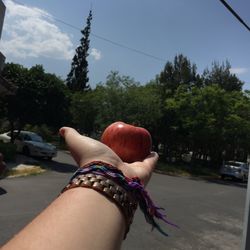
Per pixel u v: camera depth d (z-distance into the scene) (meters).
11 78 23.50
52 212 0.73
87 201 0.78
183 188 18.70
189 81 50.66
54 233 0.68
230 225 10.55
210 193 17.78
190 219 10.74
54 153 24.70
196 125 30.69
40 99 23.84
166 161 35.50
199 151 38.75
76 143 0.96
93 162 0.90
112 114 30.16
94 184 0.83
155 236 8.23
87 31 58.16
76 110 37.16
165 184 19.67
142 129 1.20
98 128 36.16
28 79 23.72
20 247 0.64
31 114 23.89
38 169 18.95
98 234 0.73
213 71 51.56
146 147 1.17
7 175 16.19
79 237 0.69
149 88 33.00
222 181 28.28
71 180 0.85
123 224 0.80
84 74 57.78
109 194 0.82
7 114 24.08
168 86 40.47
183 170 31.97
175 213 11.39
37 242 0.66
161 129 34.22
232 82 51.44
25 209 9.49
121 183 0.85
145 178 1.03
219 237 9.05
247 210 5.52
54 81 24.28
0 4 15.16
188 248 7.81
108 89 30.41
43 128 40.28
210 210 12.66
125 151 1.14
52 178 16.55
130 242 7.62
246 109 33.81
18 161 21.33
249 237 5.45
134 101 30.06
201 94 31.22
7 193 11.68
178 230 9.09
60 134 1.02
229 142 34.50
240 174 29.88
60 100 24.38
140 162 1.12
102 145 0.97
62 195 0.81
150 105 30.16
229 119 31.11
